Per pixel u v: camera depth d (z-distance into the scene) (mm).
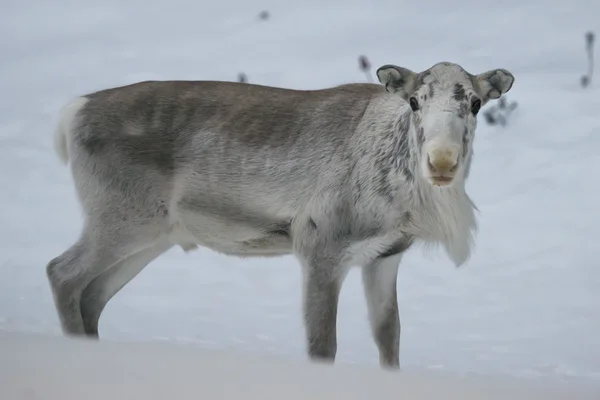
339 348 24141
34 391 7594
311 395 8164
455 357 23750
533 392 9641
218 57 64688
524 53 57531
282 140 19016
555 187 38719
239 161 19125
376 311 18906
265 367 9484
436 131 16359
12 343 9484
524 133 44250
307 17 70750
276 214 19016
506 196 38438
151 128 19578
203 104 19625
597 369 22656
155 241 19922
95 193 19719
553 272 31078
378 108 18609
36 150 48219
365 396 8344
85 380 7863
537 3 67000
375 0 72312
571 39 59031
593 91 48938
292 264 33031
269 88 19812
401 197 18000
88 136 19719
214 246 19906
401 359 23562
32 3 83438
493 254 32938
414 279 31109
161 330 25203
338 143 18672
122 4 80625
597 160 40750
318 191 18578
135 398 7578
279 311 27938
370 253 18438
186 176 19453
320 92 19516
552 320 27062
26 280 30281
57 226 38219
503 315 27609
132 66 65188
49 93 59625
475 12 66875
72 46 71062
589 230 34500
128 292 29750
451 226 18203
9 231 37312
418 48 61125
